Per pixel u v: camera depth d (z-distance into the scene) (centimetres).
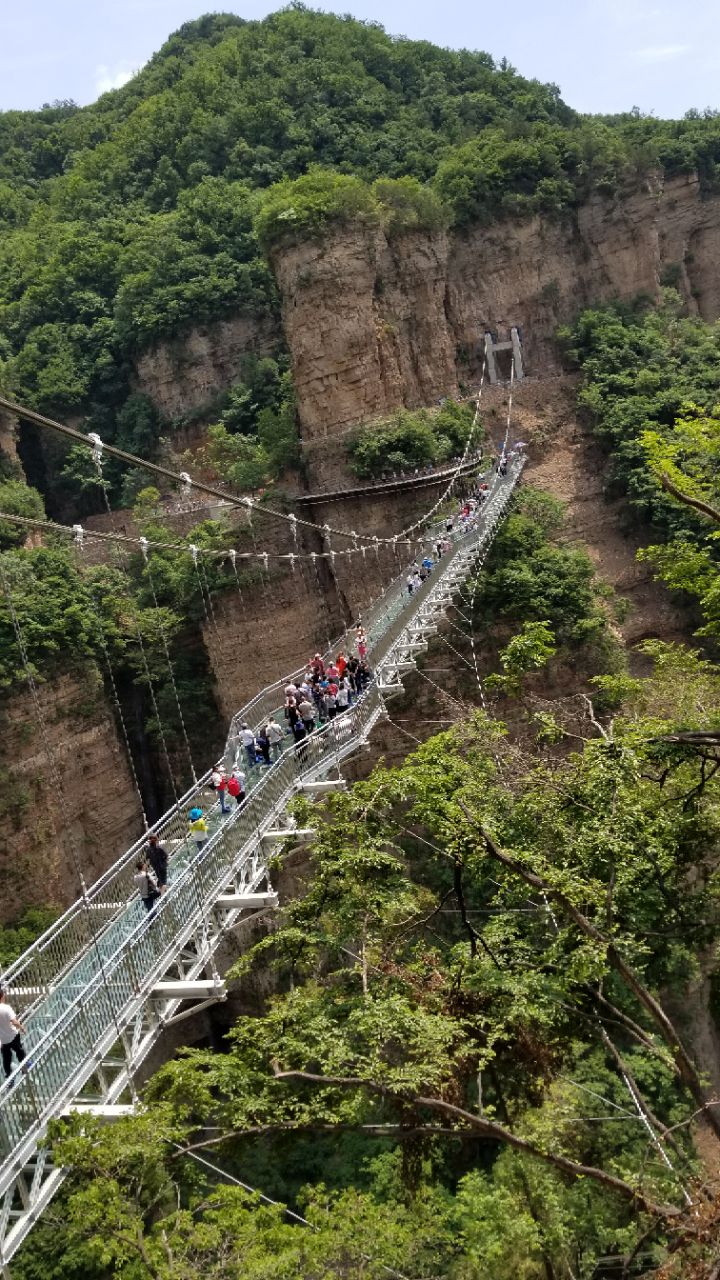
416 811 1477
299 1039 1272
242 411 6544
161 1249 1144
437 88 8556
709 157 7181
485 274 6612
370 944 1451
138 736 5178
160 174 8050
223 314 6794
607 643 4678
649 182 6838
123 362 7012
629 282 6838
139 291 6931
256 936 3045
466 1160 2467
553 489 5762
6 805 3872
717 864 1683
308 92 8212
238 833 1736
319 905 1438
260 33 8994
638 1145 2123
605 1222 1933
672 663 1997
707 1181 1314
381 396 5828
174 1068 1216
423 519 4831
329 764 2164
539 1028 1378
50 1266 1714
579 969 1259
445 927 2833
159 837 1809
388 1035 1207
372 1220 1500
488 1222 1906
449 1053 1302
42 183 9319
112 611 4681
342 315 5706
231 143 8044
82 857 4238
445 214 6450
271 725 2097
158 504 6044
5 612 4006
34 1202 1056
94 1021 1241
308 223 5684
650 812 1540
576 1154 2003
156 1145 1105
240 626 5331
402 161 7638
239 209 7106
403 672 2817
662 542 5369
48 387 6738
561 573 4816
